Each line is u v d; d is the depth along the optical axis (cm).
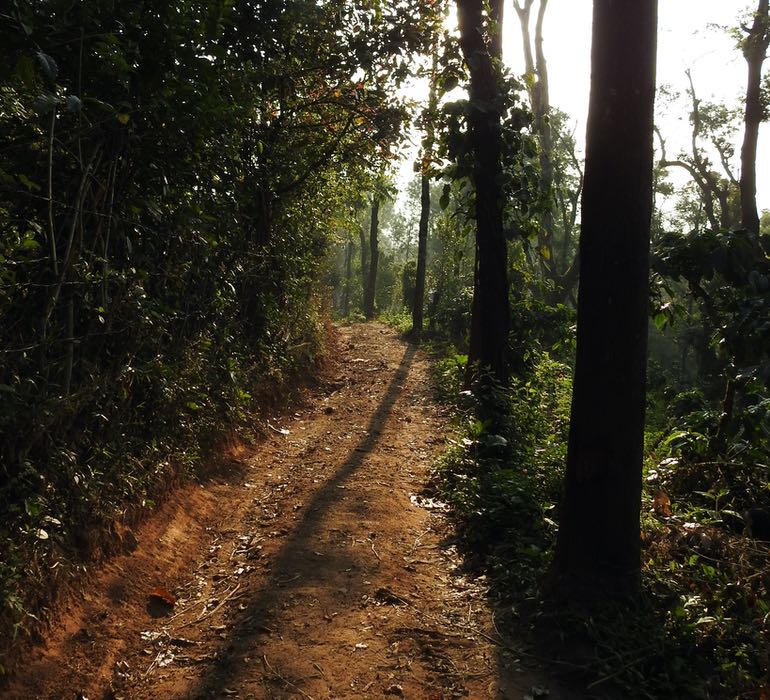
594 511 405
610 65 392
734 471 602
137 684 358
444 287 2455
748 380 584
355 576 473
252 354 926
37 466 393
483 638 402
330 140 1152
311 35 988
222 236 735
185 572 491
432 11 1019
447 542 551
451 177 829
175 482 575
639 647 368
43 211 411
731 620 380
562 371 1173
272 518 589
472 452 723
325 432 903
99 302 455
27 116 395
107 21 416
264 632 402
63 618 376
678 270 612
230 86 629
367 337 2105
